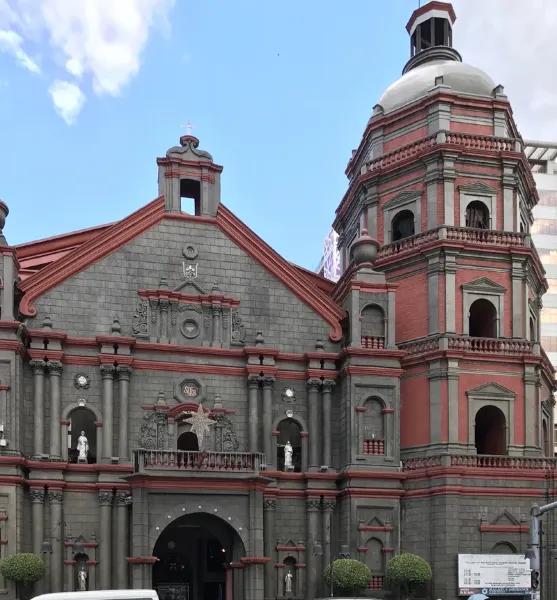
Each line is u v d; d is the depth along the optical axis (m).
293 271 52.44
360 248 52.84
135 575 42.06
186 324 50.12
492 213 53.88
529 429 51.12
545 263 108.94
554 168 114.31
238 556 44.38
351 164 63.16
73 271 48.69
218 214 52.22
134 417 47.97
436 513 47.94
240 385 50.31
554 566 47.91
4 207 47.06
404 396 51.84
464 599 46.53
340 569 44.62
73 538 45.28
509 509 48.59
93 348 47.97
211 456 44.59
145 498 42.78
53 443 45.94
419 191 54.25
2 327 44.62
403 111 56.44
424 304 52.50
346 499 48.62
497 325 52.25
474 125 55.06
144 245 50.38
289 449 50.03
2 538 42.62
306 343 52.06
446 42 62.47
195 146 52.94
